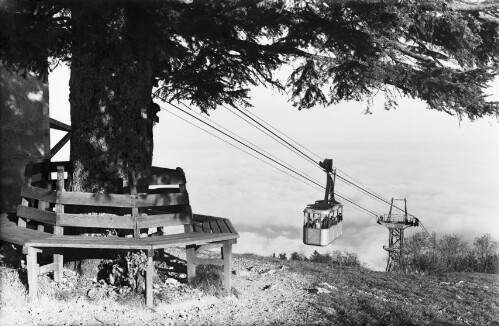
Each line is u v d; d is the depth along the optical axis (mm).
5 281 7234
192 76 9672
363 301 8508
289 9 8359
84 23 7516
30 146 13172
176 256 10492
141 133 8406
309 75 9258
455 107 7883
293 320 7316
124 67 8000
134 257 7500
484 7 7465
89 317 6742
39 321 6492
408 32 8258
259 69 9570
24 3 7273
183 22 7742
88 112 8102
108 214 8133
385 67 7859
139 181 7762
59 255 7629
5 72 12242
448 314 8359
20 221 8164
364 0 7254
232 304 7777
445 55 8477
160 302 7277
